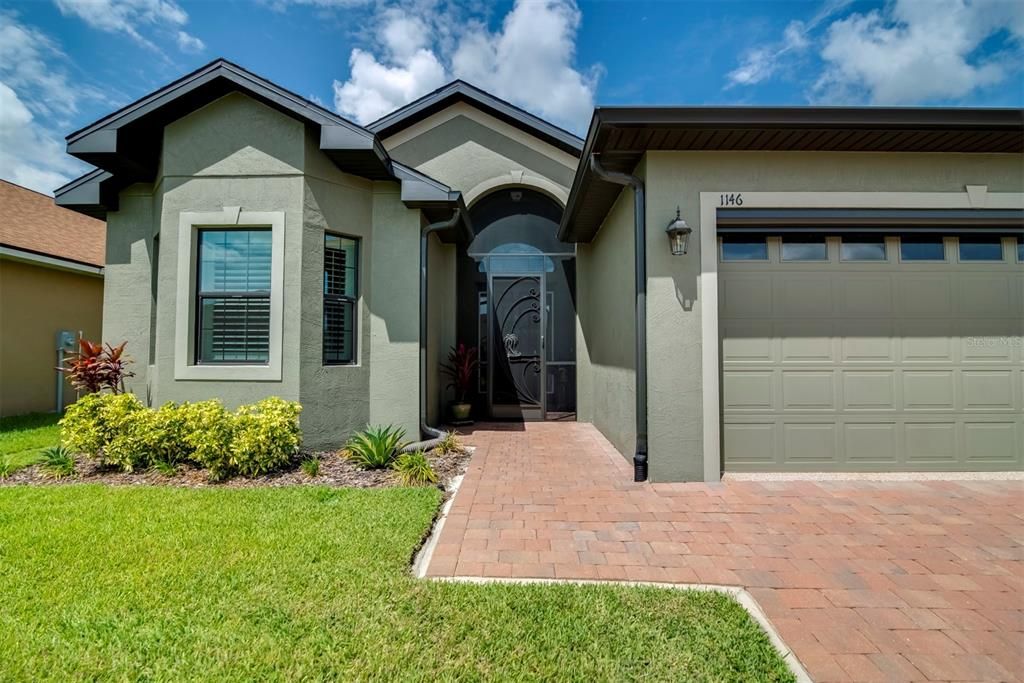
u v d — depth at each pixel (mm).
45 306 10469
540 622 2654
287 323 6266
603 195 6762
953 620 2754
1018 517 4277
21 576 3066
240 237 6492
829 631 2658
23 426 8727
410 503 4465
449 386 10164
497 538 3861
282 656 2344
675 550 3645
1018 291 5727
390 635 2516
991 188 5445
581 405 9906
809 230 5617
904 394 5645
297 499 4570
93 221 13492
